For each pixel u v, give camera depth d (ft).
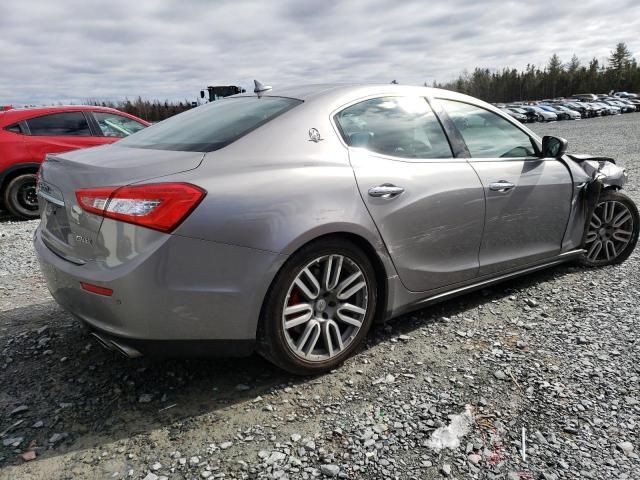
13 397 8.26
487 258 11.18
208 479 6.43
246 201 7.57
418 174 9.71
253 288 7.66
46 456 6.86
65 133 24.81
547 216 12.25
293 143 8.59
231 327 7.68
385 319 9.73
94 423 7.59
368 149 9.33
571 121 145.07
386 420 7.57
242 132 8.56
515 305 11.73
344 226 8.43
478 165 10.85
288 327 8.23
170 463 6.73
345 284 8.81
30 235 20.63
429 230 9.84
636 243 15.29
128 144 9.53
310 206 8.11
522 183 11.50
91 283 7.29
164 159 7.84
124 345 7.47
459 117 11.09
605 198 13.80
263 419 7.64
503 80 370.53
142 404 8.07
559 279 13.38
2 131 23.48
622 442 7.02
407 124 10.15
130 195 7.02
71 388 8.53
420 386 8.46
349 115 9.45
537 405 7.88
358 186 8.78
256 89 10.71
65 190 7.91
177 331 7.36
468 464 6.66
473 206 10.50
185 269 7.18
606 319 10.87
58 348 9.96
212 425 7.52
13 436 7.27
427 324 10.78
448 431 7.29
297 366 8.46
